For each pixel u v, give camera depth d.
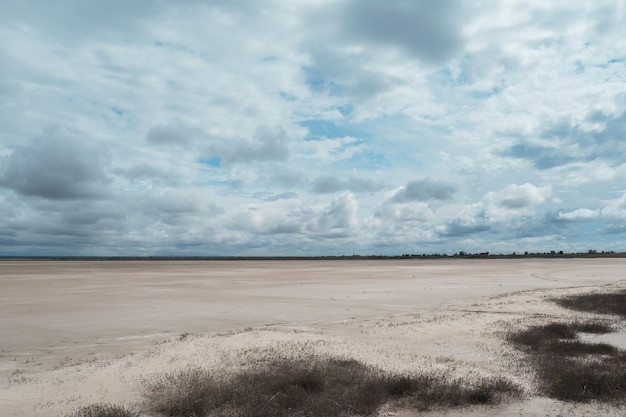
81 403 9.02
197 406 8.54
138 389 9.86
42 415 8.37
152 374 10.87
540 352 12.98
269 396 9.03
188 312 22.36
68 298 28.75
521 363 11.84
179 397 9.00
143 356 12.80
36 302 26.67
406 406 8.76
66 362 12.92
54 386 10.15
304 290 33.97
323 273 59.91
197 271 68.50
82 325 18.83
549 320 18.72
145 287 37.47
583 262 96.75
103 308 23.92
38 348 14.83
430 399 8.92
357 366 11.09
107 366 11.84
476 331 16.36
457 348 13.73
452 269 69.06
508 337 15.00
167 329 17.98
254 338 14.71
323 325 18.36
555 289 33.25
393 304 25.12
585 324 17.17
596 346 13.37
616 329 16.80
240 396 9.02
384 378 9.91
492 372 10.97
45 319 20.38
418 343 14.46
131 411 8.62
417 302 25.98
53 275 56.66
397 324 17.91
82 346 15.09
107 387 10.04
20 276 54.19
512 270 63.97
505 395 9.18
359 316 20.84
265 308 23.72
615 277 47.25
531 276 49.88
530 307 22.97
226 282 43.22
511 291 32.19
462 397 8.94
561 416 8.10
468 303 25.16
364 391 9.10
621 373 10.23
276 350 12.98
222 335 15.61
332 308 23.59
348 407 8.51
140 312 22.44
